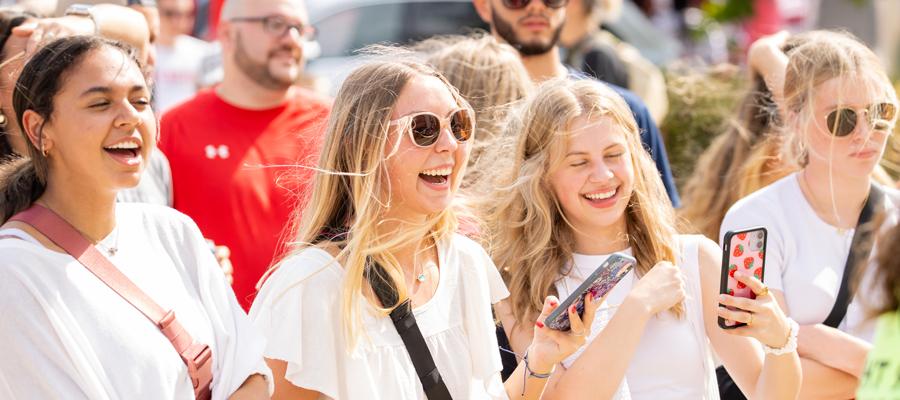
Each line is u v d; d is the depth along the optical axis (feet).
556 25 16.72
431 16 30.37
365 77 9.78
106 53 8.92
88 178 8.86
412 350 9.37
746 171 15.05
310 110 17.30
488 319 10.14
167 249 9.58
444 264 10.08
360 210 9.39
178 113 17.02
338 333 9.30
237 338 9.48
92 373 8.42
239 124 16.81
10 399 8.31
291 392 9.46
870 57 12.38
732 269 10.24
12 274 8.36
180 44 27.99
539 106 11.30
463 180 13.60
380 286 9.45
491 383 10.05
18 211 8.95
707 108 19.81
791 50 14.33
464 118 9.78
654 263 11.34
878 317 8.33
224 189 16.24
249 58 16.65
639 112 15.75
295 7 17.11
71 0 14.58
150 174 14.60
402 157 9.54
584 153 10.93
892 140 15.37
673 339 10.80
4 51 12.01
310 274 9.28
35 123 8.82
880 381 7.87
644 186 11.37
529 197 11.30
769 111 14.79
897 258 8.17
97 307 8.66
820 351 11.84
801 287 12.25
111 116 8.80
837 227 12.42
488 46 14.69
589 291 9.58
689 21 39.52
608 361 10.05
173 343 8.92
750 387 10.76
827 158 12.31
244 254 15.94
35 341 8.32
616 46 24.00
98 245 9.07
